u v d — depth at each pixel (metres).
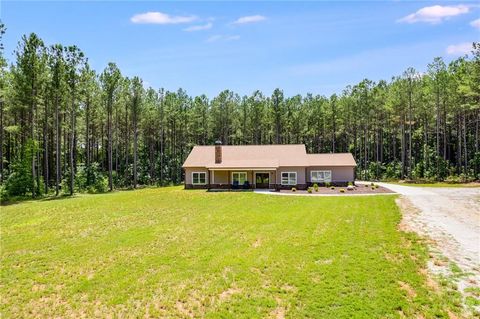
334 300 8.80
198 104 69.00
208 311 8.49
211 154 42.53
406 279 9.94
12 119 47.41
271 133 71.56
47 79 37.38
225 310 8.50
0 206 29.16
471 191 29.84
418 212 19.92
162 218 21.05
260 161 40.12
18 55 36.16
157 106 59.97
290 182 38.78
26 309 8.86
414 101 50.25
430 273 10.40
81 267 11.93
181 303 8.98
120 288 9.98
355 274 10.41
